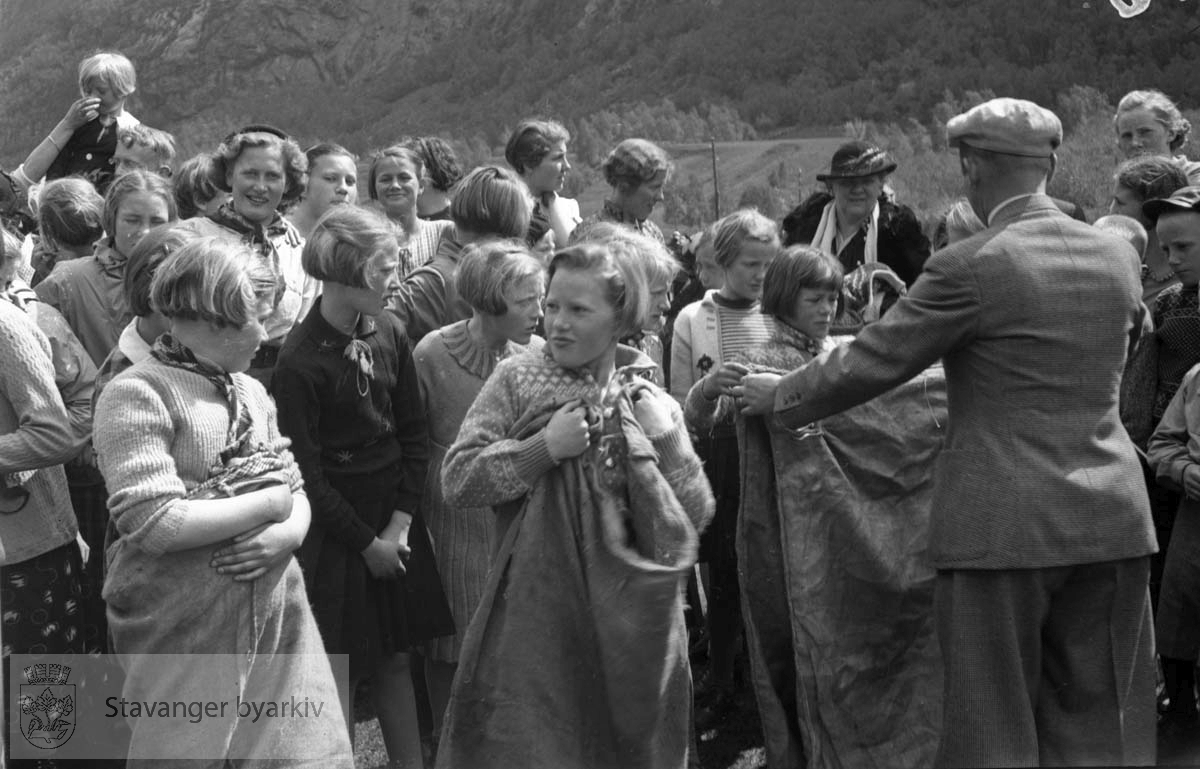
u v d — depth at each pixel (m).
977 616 3.40
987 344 3.43
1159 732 4.67
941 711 4.09
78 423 3.99
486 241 4.63
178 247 3.52
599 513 3.19
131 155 6.89
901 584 4.09
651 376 3.96
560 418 3.17
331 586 3.84
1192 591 4.54
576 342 3.23
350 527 3.85
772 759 3.94
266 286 3.37
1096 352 3.40
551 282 3.27
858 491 4.13
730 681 4.87
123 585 3.16
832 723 3.96
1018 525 3.33
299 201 5.43
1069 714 3.48
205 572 3.18
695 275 6.43
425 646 4.28
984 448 3.41
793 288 4.24
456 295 4.65
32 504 3.93
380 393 3.99
